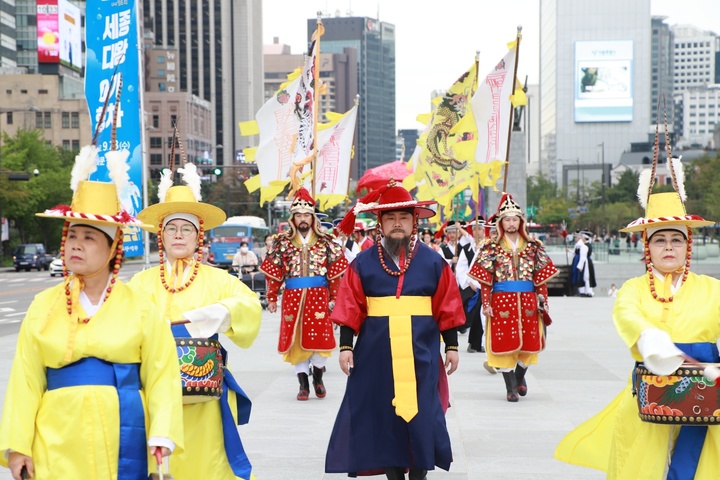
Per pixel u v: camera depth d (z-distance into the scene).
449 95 16.80
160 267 7.01
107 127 15.86
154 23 198.50
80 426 5.09
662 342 5.79
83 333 5.20
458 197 27.08
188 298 6.90
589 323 23.30
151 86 188.75
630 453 6.27
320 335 12.09
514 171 36.34
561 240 83.06
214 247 63.09
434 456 7.33
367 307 7.62
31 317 5.22
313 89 15.22
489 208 36.56
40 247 70.06
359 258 7.70
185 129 145.25
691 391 5.91
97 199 5.26
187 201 7.00
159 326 5.36
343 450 7.50
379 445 7.42
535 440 9.80
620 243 61.75
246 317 6.75
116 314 5.28
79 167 5.35
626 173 136.75
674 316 6.28
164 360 5.33
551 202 134.12
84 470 5.07
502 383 13.71
